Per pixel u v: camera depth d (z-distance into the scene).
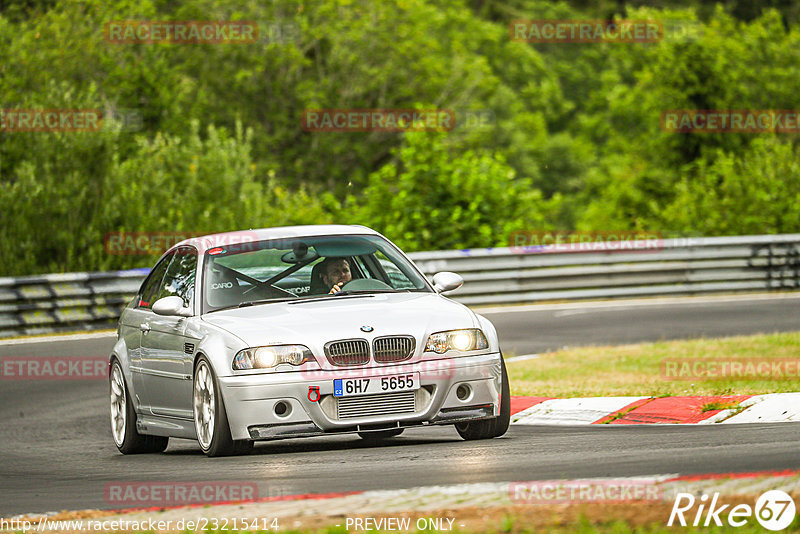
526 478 18.92
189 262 27.16
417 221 80.94
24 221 68.69
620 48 131.00
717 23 128.00
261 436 22.81
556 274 67.88
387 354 23.30
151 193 77.62
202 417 24.31
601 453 21.59
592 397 29.97
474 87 142.50
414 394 23.23
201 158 84.81
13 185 69.56
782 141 116.81
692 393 29.44
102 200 72.50
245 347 23.14
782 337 42.28
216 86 134.38
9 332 55.34
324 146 133.75
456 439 25.91
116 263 71.25
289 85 136.00
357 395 22.91
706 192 96.19
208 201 82.12
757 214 91.69
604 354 40.59
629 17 139.12
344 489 18.89
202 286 25.91
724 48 123.25
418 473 20.14
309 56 142.00
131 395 27.88
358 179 133.25
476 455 22.12
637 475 18.62
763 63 123.38
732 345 40.59
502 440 24.53
